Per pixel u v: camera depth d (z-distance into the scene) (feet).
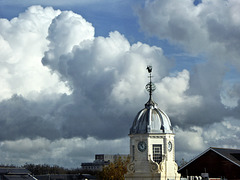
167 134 230.68
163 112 242.78
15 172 379.76
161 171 223.92
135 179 228.02
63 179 540.93
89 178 556.92
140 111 240.94
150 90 246.88
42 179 525.75
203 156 191.21
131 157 233.96
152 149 229.45
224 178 183.62
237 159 185.98
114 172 325.62
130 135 234.99
